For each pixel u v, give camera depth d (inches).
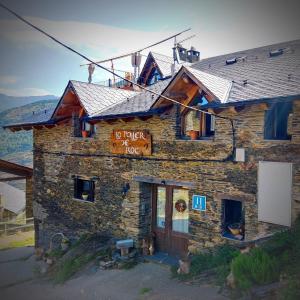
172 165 409.4
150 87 541.3
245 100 308.7
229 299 259.8
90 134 523.5
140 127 441.4
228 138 358.0
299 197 307.6
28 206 836.0
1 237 751.1
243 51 552.7
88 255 457.1
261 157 332.8
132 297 327.0
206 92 335.9
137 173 446.3
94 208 506.3
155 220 454.0
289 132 323.9
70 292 374.6
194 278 332.2
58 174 564.4
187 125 407.5
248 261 265.9
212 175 373.1
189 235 395.2
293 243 275.4
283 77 347.9
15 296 392.2
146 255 434.0
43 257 545.0
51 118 526.6
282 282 237.5
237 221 370.0
